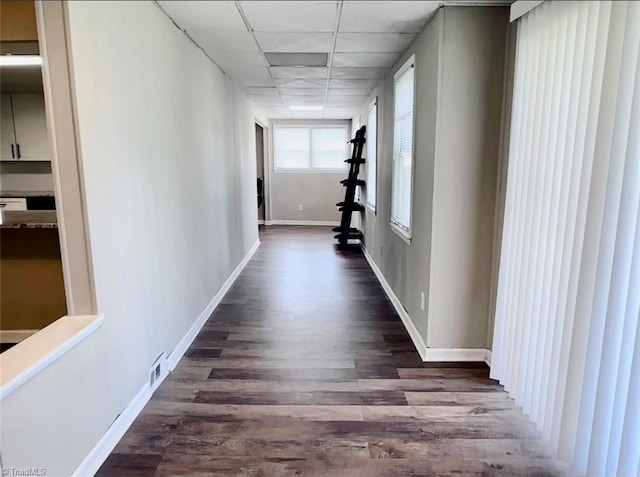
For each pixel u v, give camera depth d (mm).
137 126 2264
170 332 2775
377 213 5164
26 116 4148
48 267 2955
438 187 2676
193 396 2461
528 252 2203
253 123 6504
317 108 7016
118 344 2078
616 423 1613
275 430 2154
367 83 4914
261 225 9320
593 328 1688
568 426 1845
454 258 2760
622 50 1521
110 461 1928
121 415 2113
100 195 1902
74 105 1733
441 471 1880
